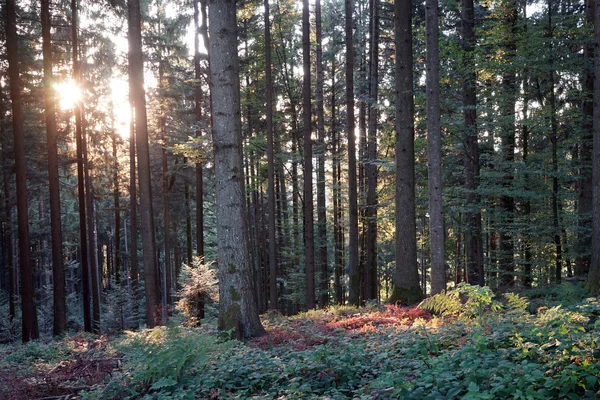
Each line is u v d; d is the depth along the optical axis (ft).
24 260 52.42
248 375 20.66
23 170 52.60
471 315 24.39
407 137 41.11
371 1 69.77
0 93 58.75
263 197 102.83
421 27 54.60
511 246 59.06
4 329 72.74
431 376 15.34
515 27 51.75
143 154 49.14
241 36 73.67
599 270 33.17
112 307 73.61
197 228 67.97
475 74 53.83
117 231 89.35
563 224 51.93
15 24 52.24
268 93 59.16
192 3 74.84
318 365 19.75
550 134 52.31
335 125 89.81
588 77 50.03
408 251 41.09
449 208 55.16
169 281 136.67
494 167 56.24
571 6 57.11
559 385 12.98
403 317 34.53
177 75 80.23
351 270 57.21
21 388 24.09
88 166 76.28
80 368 26.30
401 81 41.14
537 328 17.12
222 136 30.40
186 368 21.56
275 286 60.03
